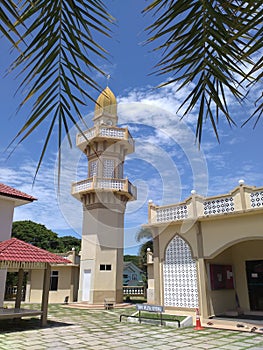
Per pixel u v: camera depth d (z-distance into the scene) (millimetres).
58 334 8844
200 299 10516
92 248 16328
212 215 10430
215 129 1931
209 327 9586
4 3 1267
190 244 11180
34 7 1500
